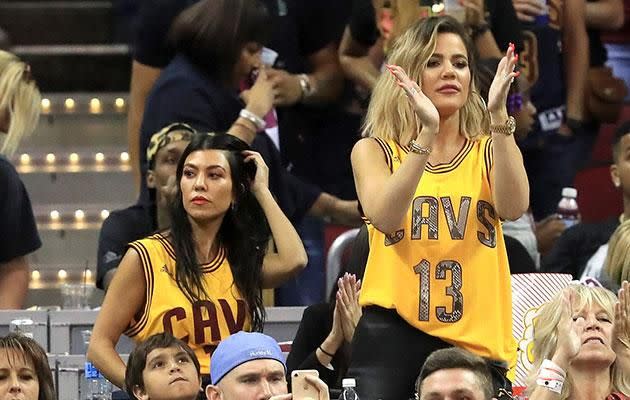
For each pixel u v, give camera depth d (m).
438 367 16.77
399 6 25.58
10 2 33.75
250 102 23.95
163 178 22.64
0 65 23.94
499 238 17.97
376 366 17.80
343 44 27.30
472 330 17.72
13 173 24.11
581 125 28.42
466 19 25.14
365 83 27.06
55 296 29.94
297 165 27.44
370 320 17.91
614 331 18.73
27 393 18.81
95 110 31.94
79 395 21.09
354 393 17.69
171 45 24.45
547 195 27.94
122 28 33.09
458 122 18.17
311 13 27.39
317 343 20.66
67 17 33.41
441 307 17.73
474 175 17.97
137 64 26.44
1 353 18.81
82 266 30.34
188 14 24.27
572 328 17.84
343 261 23.86
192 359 18.95
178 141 22.64
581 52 28.62
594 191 28.97
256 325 20.05
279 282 20.58
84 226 30.72
